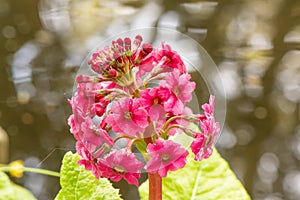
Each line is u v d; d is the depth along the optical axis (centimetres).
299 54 193
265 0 191
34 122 178
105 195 73
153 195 66
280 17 192
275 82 197
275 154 200
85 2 173
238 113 194
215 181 78
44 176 160
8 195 78
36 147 178
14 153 178
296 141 200
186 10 181
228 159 191
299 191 199
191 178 78
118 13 173
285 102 199
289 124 200
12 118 182
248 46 190
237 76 192
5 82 186
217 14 187
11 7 190
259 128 197
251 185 196
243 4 190
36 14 188
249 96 196
